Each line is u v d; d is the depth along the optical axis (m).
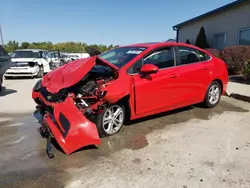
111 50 5.20
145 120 4.91
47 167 3.12
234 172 3.00
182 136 4.11
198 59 5.35
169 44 4.88
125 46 5.12
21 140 4.00
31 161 3.28
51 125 3.50
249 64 9.05
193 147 3.68
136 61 4.29
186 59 5.09
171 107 4.87
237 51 10.29
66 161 3.27
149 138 4.03
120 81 3.98
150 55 4.51
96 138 3.45
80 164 3.19
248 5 11.59
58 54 15.93
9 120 5.07
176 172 3.00
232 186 2.72
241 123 4.76
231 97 6.98
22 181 2.82
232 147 3.68
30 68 12.69
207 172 3.00
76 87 3.93
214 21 14.54
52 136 3.54
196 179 2.85
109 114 4.07
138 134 4.20
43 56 14.41
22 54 13.88
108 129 4.07
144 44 4.88
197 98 5.36
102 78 4.08
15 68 12.47
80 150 3.58
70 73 3.87
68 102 3.59
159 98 4.55
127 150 3.59
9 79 12.52
